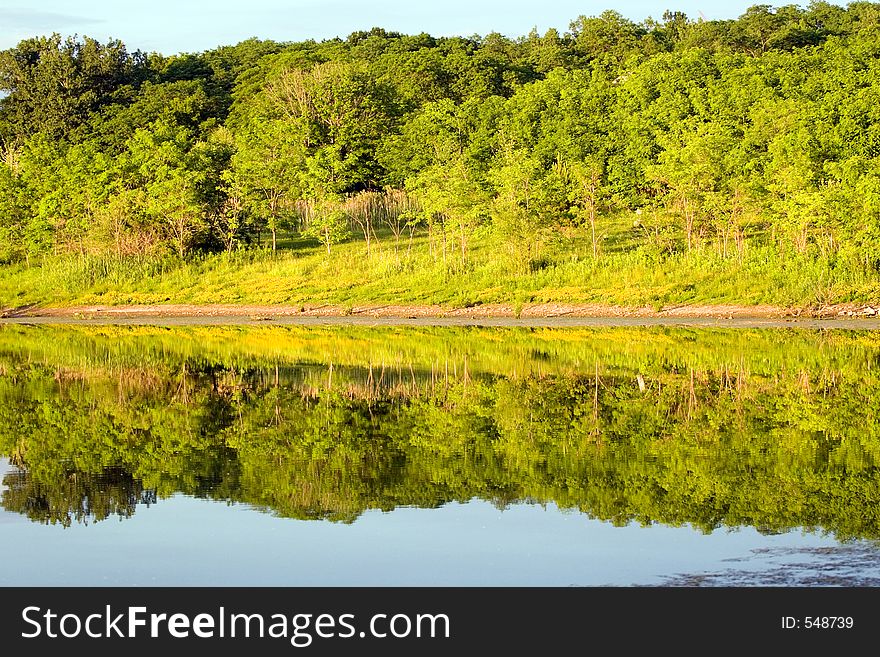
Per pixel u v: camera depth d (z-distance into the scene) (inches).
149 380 1541.6
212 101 5748.0
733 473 855.1
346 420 1168.8
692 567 610.2
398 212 3545.8
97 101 6205.7
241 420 1183.6
